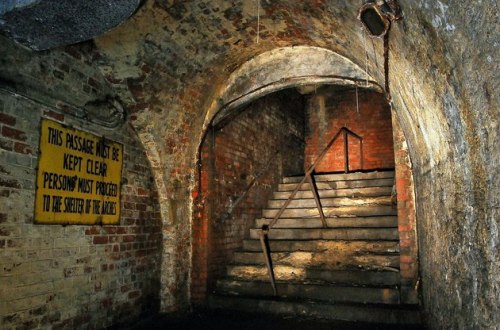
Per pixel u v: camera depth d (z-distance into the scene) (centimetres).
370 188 655
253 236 622
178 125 485
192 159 520
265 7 377
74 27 276
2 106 285
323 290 470
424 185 340
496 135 149
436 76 205
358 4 247
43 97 319
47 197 319
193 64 455
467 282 212
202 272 504
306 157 948
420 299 404
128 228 418
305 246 555
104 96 391
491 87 143
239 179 610
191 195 516
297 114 924
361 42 330
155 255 464
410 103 295
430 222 321
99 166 379
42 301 311
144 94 427
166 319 448
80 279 350
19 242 293
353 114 931
